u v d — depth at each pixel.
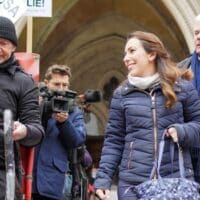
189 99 4.71
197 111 4.72
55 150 6.09
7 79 4.41
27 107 4.43
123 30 21.77
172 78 4.63
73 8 20.38
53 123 6.09
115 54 23.38
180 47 20.38
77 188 6.38
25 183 5.02
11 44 4.43
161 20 20.42
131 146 4.60
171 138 4.54
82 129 6.24
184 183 4.30
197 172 4.95
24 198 5.01
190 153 4.88
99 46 22.61
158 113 4.58
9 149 3.92
